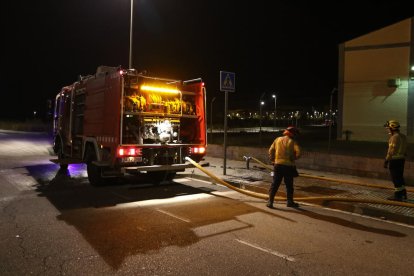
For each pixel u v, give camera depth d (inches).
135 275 169.8
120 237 224.1
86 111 421.7
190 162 382.9
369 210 289.3
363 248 211.8
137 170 346.9
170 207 304.2
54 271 172.7
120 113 345.7
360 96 948.6
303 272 176.6
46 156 663.8
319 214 289.1
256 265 183.8
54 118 559.2
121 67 350.0
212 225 252.7
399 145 316.8
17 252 196.1
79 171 499.8
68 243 211.6
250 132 1249.4
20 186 384.8
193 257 193.0
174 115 381.7
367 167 434.0
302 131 1454.2
